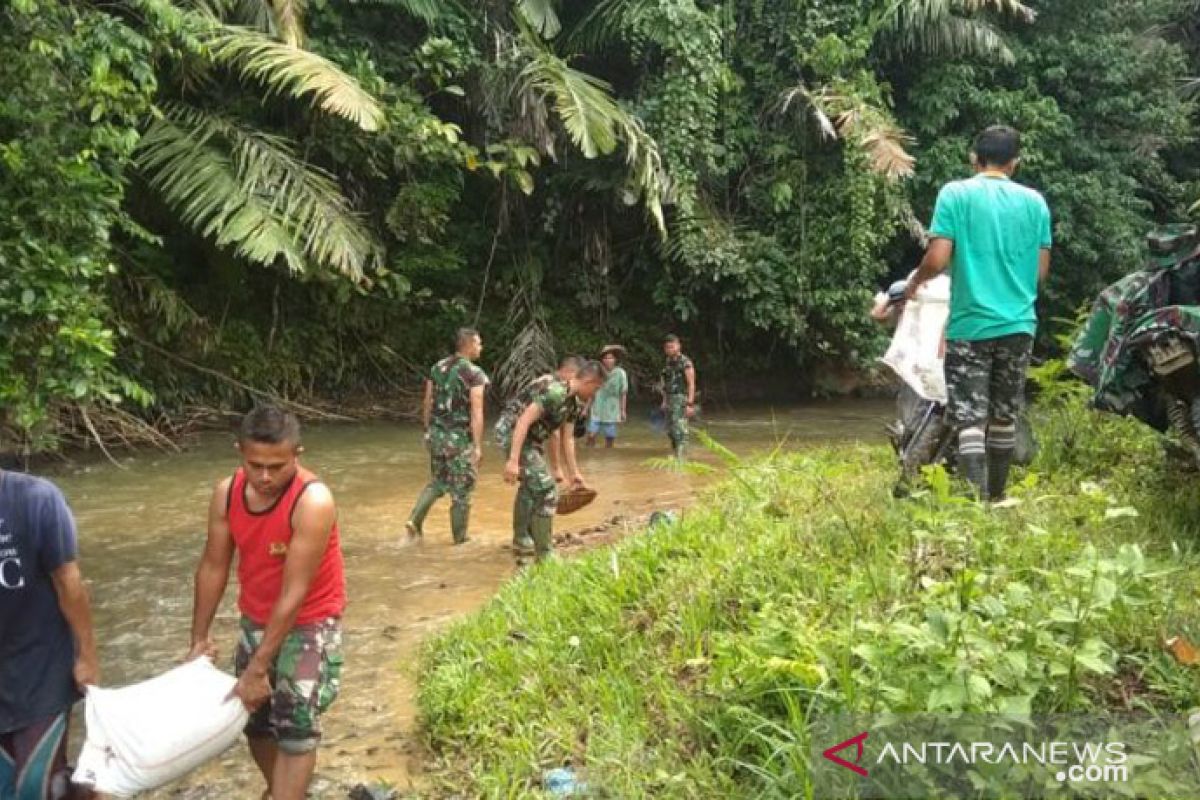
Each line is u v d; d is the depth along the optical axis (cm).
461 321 1683
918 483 540
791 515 537
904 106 1923
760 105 1803
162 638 565
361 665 517
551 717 394
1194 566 407
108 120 825
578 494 704
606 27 1625
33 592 313
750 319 1747
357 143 1352
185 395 1356
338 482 1036
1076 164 1939
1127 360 483
